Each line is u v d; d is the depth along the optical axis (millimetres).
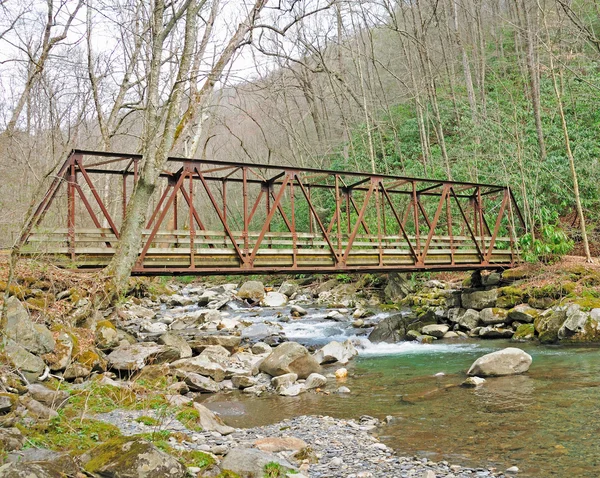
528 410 7289
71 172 11852
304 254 14586
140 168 12641
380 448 6129
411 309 20000
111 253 12219
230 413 8266
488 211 23188
